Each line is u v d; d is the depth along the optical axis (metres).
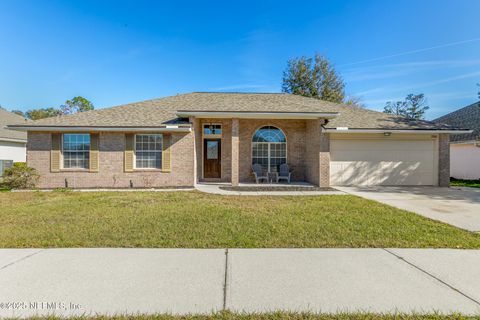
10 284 3.21
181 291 3.07
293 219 6.42
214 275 3.48
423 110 41.88
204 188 12.02
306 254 4.23
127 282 3.28
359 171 13.32
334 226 5.81
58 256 4.09
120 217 6.54
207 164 14.61
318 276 3.46
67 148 12.56
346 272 3.58
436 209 7.77
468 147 17.72
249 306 2.77
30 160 12.25
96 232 5.30
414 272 3.59
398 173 13.36
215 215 6.79
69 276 3.43
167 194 10.46
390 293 3.04
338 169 13.31
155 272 3.56
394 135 13.33
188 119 12.98
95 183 12.45
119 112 13.93
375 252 4.32
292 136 14.69
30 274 3.48
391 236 5.16
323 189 11.88
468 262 3.93
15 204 8.30
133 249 4.43
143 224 5.92
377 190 11.73
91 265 3.77
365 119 13.95
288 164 14.66
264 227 5.74
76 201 8.80
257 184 13.33
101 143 12.48
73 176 12.41
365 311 2.69
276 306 2.77
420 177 13.37
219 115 12.16
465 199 9.51
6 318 2.55
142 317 2.58
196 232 5.37
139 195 10.17
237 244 4.68
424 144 13.37
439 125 13.40
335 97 33.69
